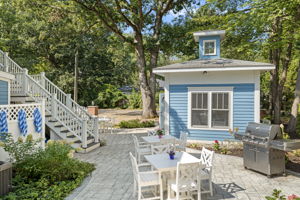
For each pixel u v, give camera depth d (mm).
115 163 7777
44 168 6074
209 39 12336
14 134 7508
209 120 10742
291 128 12734
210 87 10727
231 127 10469
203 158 5691
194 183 4742
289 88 22094
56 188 5449
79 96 33250
